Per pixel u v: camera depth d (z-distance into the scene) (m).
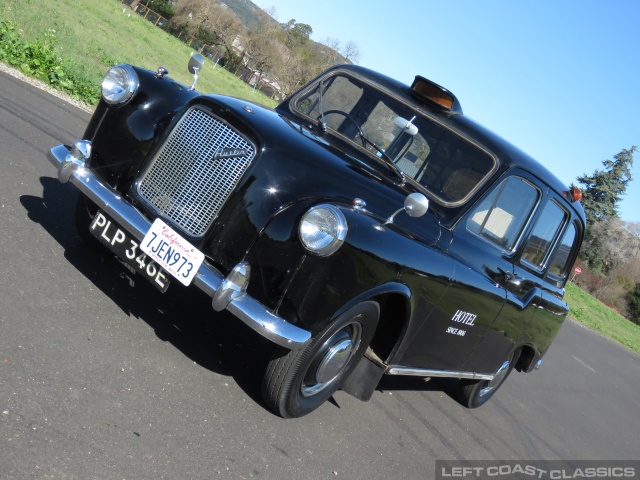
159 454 3.11
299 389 4.00
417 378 6.71
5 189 5.32
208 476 3.15
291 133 4.25
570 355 14.97
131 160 4.28
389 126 4.96
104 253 4.97
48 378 3.23
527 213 5.39
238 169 3.94
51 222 5.12
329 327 3.77
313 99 5.23
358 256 3.70
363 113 5.07
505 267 5.25
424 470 4.66
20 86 9.23
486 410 7.10
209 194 3.95
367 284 3.77
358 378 4.37
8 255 4.25
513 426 7.00
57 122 8.12
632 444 8.73
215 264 3.87
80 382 3.34
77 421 3.03
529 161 5.32
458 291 4.52
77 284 4.35
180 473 3.05
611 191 63.28
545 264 5.99
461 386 6.57
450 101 5.14
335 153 4.44
